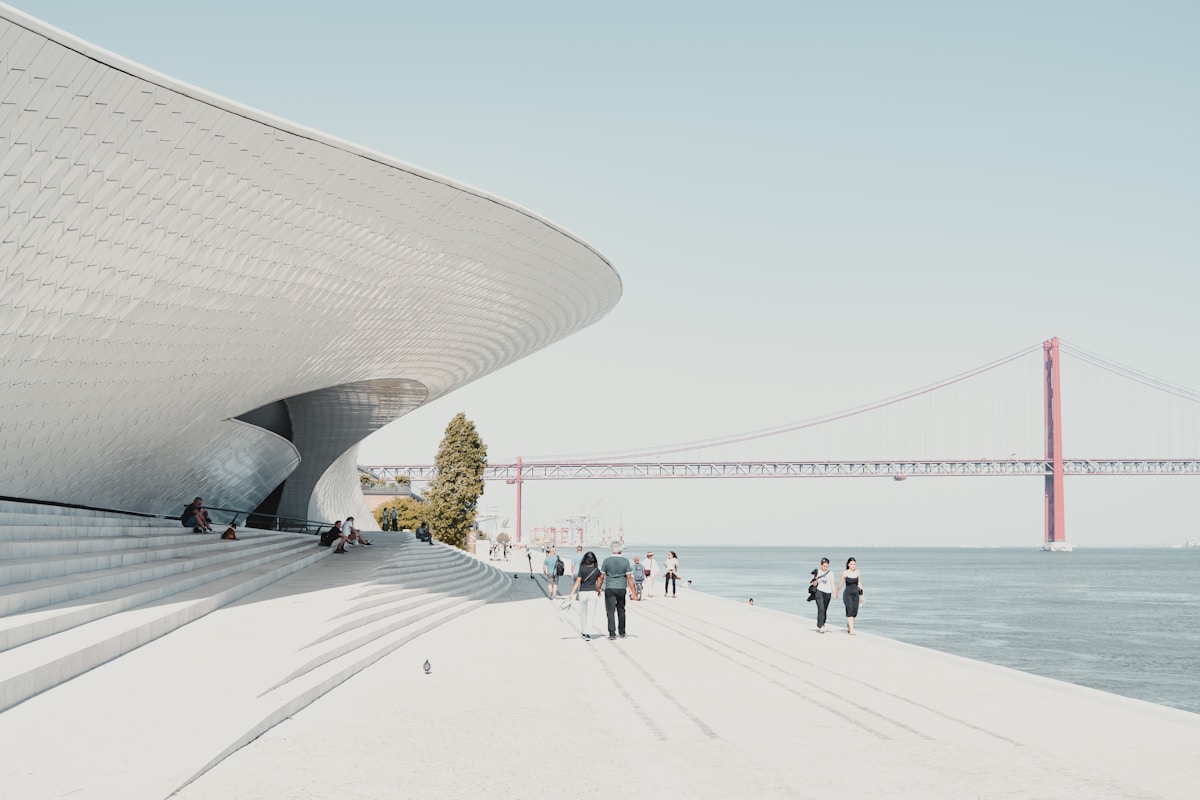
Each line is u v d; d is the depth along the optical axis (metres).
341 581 18.06
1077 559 178.62
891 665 12.66
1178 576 91.75
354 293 17.56
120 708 8.03
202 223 13.18
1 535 12.84
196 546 17.86
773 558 186.12
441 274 18.84
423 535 36.47
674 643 15.14
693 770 7.00
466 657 13.32
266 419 32.56
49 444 15.87
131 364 14.97
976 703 9.83
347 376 23.89
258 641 11.25
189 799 6.07
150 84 10.88
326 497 39.62
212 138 12.12
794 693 10.39
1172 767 7.15
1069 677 24.80
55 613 10.20
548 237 19.69
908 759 7.37
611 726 8.57
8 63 9.61
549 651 14.01
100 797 5.78
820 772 6.96
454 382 32.06
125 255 12.63
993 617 42.31
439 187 15.83
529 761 7.25
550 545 25.67
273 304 16.14
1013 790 6.50
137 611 11.91
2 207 10.73
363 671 11.89
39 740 7.03
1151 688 23.14
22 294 11.84
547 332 27.50
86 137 10.89
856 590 16.67
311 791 6.34
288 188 13.80
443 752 7.52
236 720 7.87
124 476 20.20
